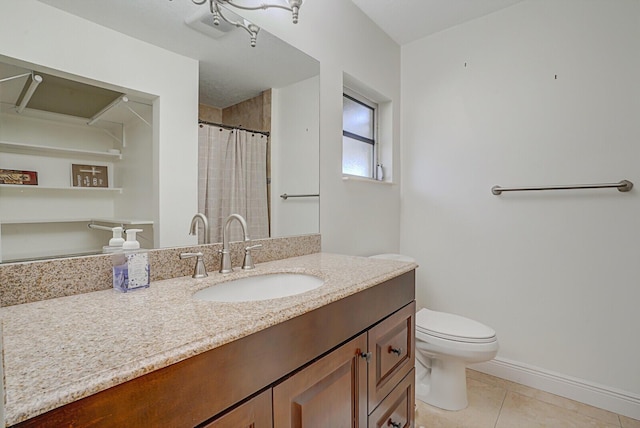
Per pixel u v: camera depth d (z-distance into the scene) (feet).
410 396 4.22
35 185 2.65
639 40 5.19
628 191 5.31
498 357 6.57
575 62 5.74
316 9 5.40
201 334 1.89
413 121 7.72
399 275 3.92
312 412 2.56
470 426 5.06
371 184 6.84
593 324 5.64
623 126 5.33
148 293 2.77
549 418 5.25
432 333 5.23
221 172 4.10
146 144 3.36
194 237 3.76
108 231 3.04
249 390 2.10
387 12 6.56
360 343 3.17
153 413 1.63
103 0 3.04
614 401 5.39
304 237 5.12
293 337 2.42
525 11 6.22
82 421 1.40
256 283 3.70
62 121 2.81
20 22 2.58
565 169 5.84
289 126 4.97
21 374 1.44
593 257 5.63
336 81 5.81
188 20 3.72
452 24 7.00
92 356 1.62
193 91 3.79
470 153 6.91
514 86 6.35
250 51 4.39
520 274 6.34
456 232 7.11
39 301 2.51
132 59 3.25
